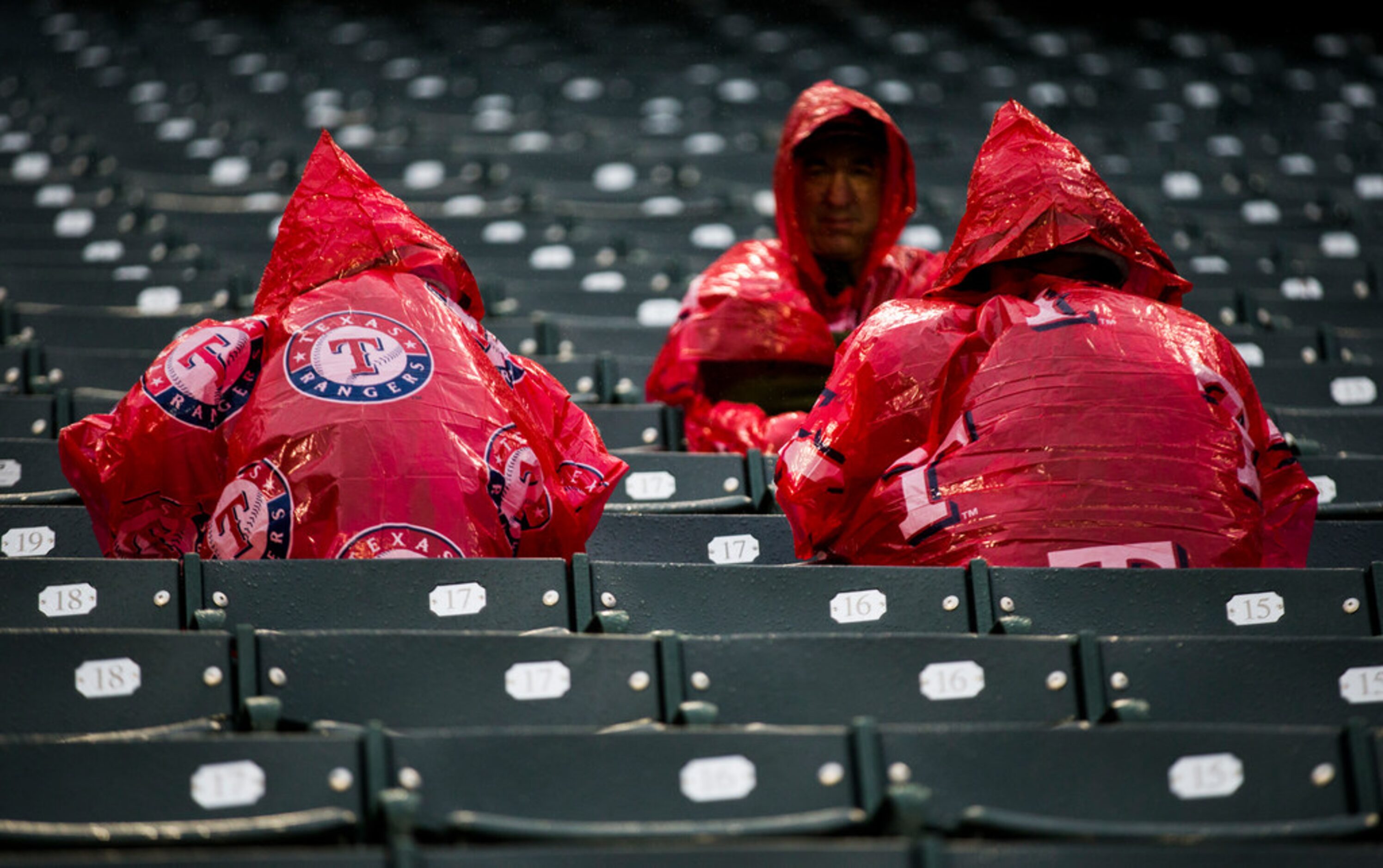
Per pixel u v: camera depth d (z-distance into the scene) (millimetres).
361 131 40719
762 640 9367
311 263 11719
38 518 12797
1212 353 11852
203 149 37875
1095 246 12438
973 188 12812
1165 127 44344
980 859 7445
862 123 19172
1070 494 11172
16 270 25438
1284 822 8391
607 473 12297
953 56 50938
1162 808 8359
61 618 9836
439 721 8984
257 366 11219
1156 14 54969
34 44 48500
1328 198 35375
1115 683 9594
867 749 8195
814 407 12477
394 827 7477
